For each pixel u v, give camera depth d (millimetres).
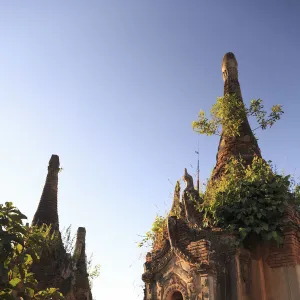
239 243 11422
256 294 11281
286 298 11078
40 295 10141
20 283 9523
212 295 10445
